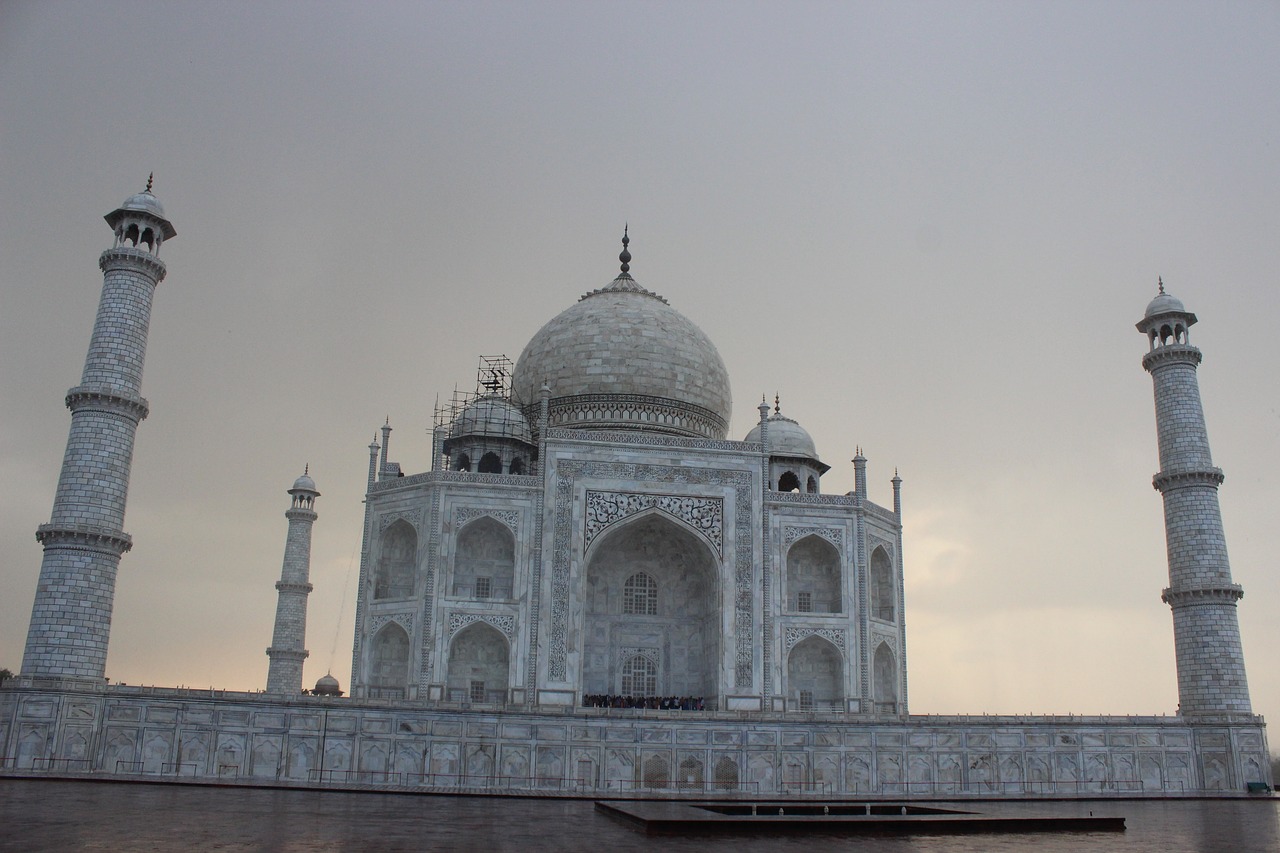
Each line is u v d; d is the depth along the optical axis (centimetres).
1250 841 4153
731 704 9688
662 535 10575
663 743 8256
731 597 9994
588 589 10481
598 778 8112
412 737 7988
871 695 10112
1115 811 6216
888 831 4166
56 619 7525
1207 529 9488
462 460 11025
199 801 5409
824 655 10350
